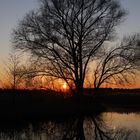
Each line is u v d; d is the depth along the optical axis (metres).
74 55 38.16
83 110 41.00
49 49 37.91
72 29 37.69
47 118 36.16
